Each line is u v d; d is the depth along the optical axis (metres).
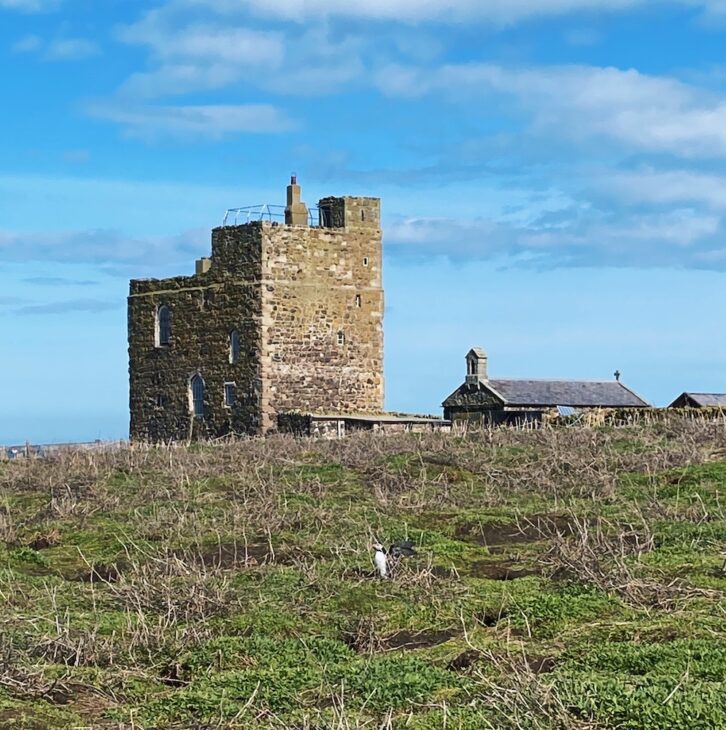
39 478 44.66
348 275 75.50
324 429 71.00
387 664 20.64
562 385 81.44
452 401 80.75
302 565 28.53
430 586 26.16
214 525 34.62
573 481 39.16
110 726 18.39
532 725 16.59
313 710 18.58
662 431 48.53
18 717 18.45
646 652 19.86
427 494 38.75
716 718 16.39
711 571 25.84
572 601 23.95
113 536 34.09
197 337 76.31
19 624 23.73
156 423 78.94
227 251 74.56
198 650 22.30
